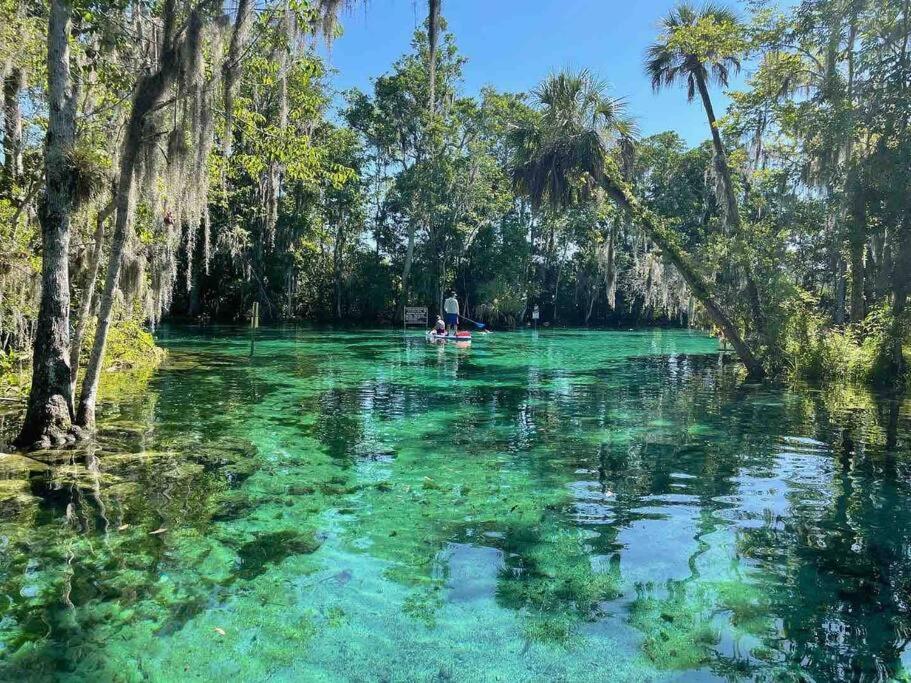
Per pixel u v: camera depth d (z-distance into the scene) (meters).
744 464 6.57
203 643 3.18
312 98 11.84
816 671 2.96
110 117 9.19
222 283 35.66
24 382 9.70
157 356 16.02
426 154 36.53
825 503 5.32
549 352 21.02
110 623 3.34
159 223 10.92
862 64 11.72
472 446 7.36
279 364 15.88
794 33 12.66
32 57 9.27
